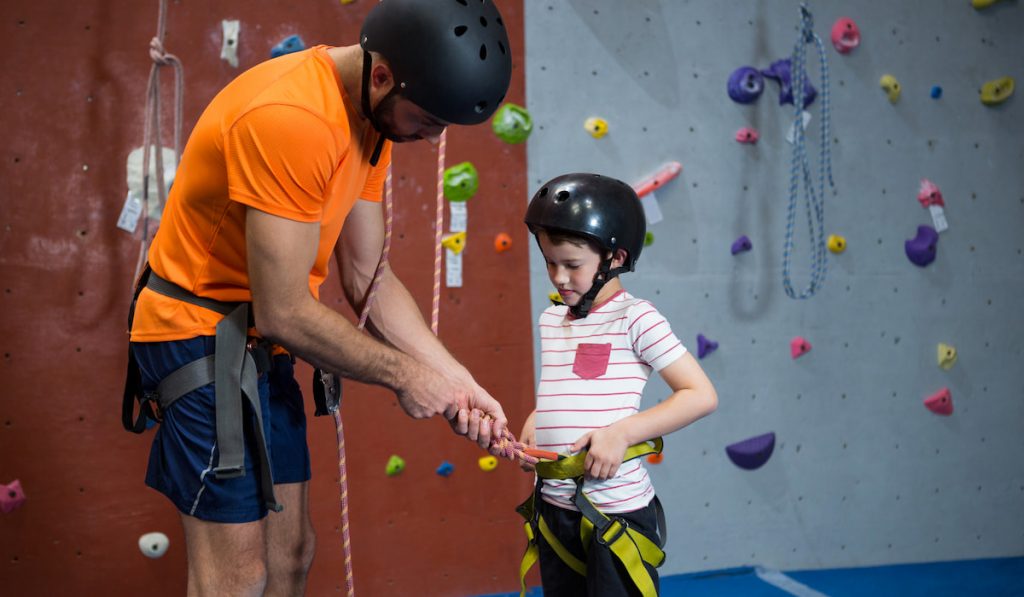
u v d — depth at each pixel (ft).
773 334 9.43
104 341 7.79
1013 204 10.06
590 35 8.92
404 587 8.48
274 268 3.70
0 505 7.51
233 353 4.00
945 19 9.96
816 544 9.55
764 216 9.41
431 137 4.14
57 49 7.64
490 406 4.89
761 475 9.39
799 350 9.45
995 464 10.00
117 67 7.79
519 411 8.77
